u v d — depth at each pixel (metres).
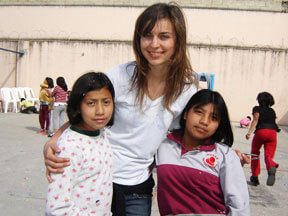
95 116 1.41
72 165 1.36
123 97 1.68
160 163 1.76
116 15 11.73
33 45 12.12
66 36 11.99
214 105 1.66
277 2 11.02
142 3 11.55
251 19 11.17
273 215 3.13
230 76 11.35
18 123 8.18
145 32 1.56
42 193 3.40
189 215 1.63
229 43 11.33
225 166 1.61
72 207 1.36
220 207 1.61
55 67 12.09
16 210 2.94
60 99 6.55
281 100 11.22
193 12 11.37
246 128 9.83
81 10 11.85
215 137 1.78
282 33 11.10
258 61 11.19
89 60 11.95
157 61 1.58
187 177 1.64
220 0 11.23
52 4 11.91
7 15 12.20
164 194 1.72
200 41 11.41
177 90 1.70
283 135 8.88
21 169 4.20
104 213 1.51
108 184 1.52
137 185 1.74
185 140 1.79
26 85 12.20
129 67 1.71
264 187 4.02
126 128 1.70
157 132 1.70
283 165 5.19
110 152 1.58
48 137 6.54
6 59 12.26
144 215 1.76
